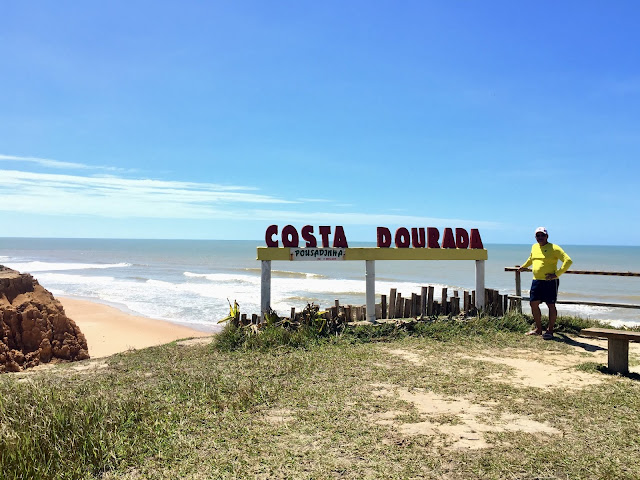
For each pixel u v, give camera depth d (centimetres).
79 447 403
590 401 538
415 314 1074
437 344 857
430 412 502
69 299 2803
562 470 373
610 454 400
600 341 897
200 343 941
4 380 654
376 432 446
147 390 591
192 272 5269
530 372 671
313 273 5303
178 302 2670
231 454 400
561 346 847
